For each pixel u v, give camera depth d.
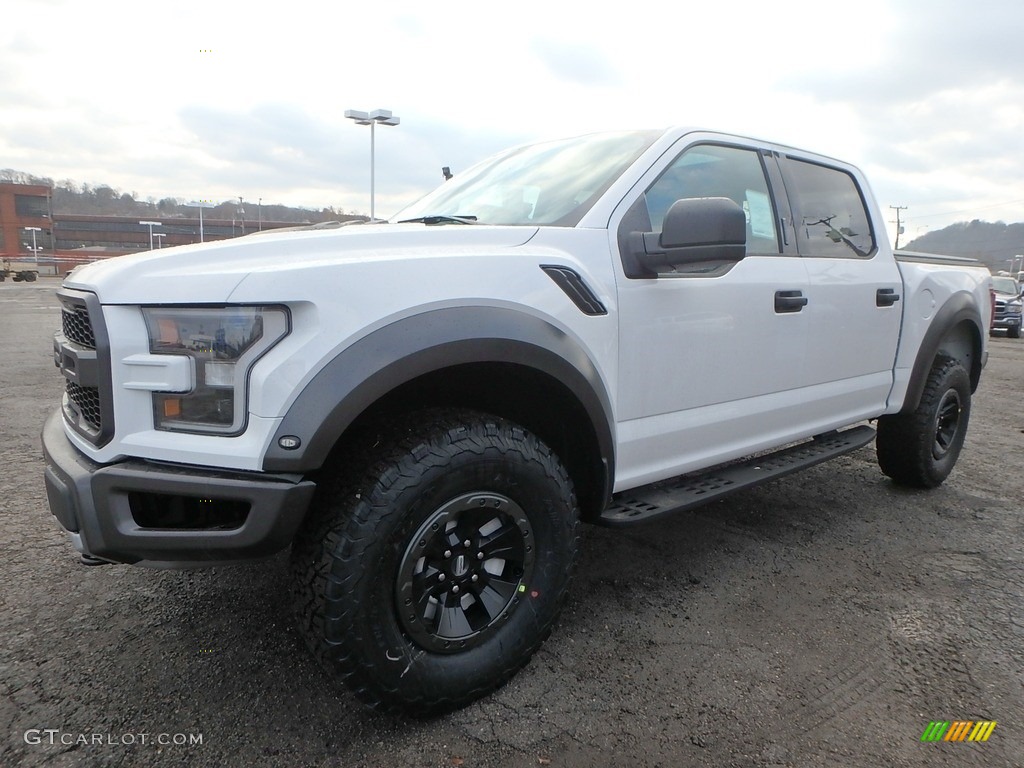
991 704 2.09
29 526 3.26
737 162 3.01
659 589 2.83
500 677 2.05
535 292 2.09
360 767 1.77
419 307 1.83
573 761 1.81
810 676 2.22
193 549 1.68
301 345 1.67
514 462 1.98
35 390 6.63
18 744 1.81
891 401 3.85
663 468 2.64
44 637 2.34
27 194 98.81
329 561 1.73
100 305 1.73
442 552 1.92
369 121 21.31
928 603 2.74
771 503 3.97
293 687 2.10
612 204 2.43
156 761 1.76
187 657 2.24
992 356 14.19
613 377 2.36
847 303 3.37
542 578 2.13
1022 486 4.44
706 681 2.18
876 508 3.92
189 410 1.71
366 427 1.93
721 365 2.76
